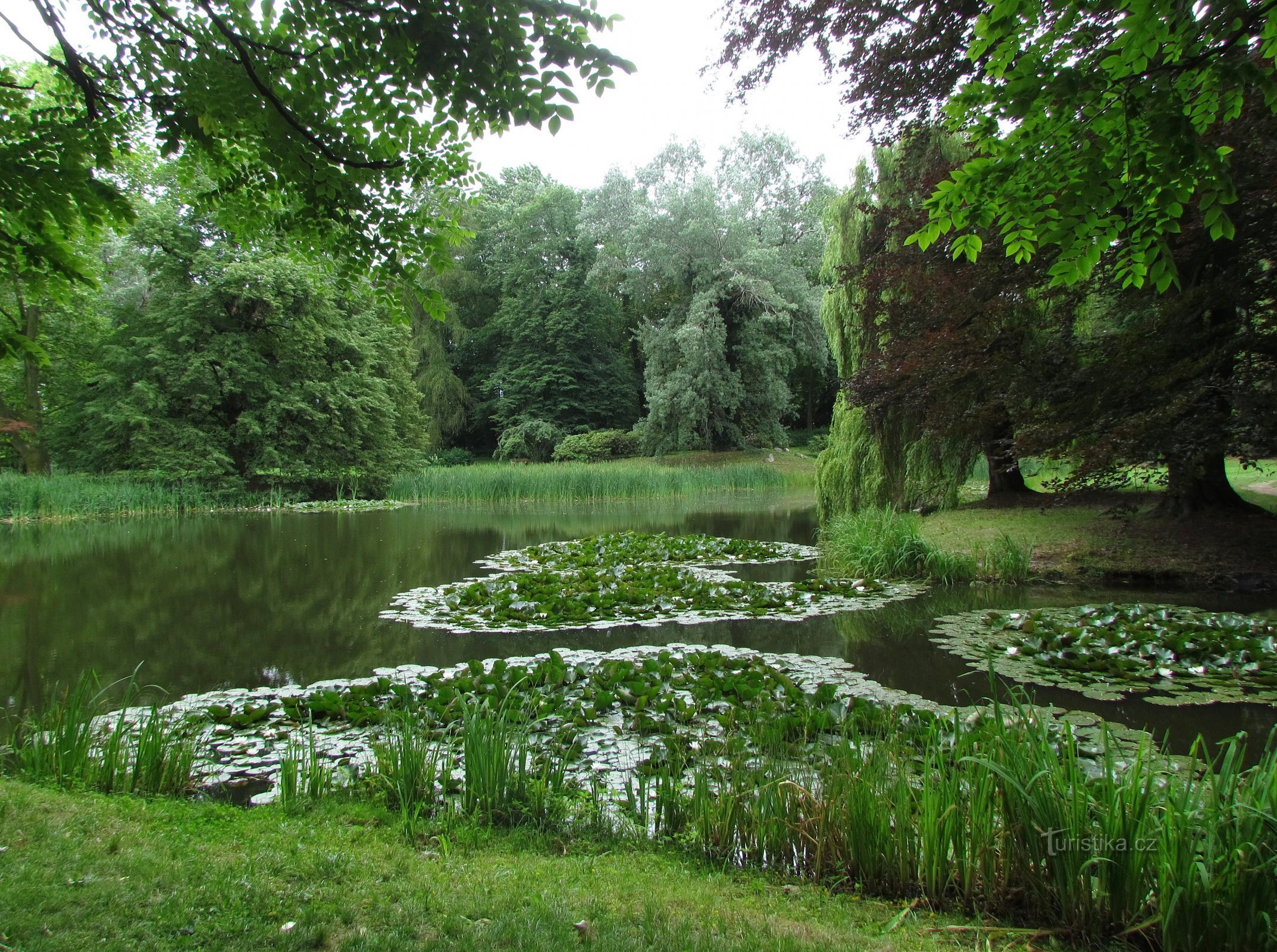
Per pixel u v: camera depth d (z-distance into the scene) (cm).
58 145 330
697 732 461
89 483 2184
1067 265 371
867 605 887
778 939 246
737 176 3650
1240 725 493
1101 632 684
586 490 2723
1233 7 293
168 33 346
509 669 568
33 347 363
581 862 312
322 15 322
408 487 2720
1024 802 290
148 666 652
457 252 4188
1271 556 957
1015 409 1073
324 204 397
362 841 322
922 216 1165
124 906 247
